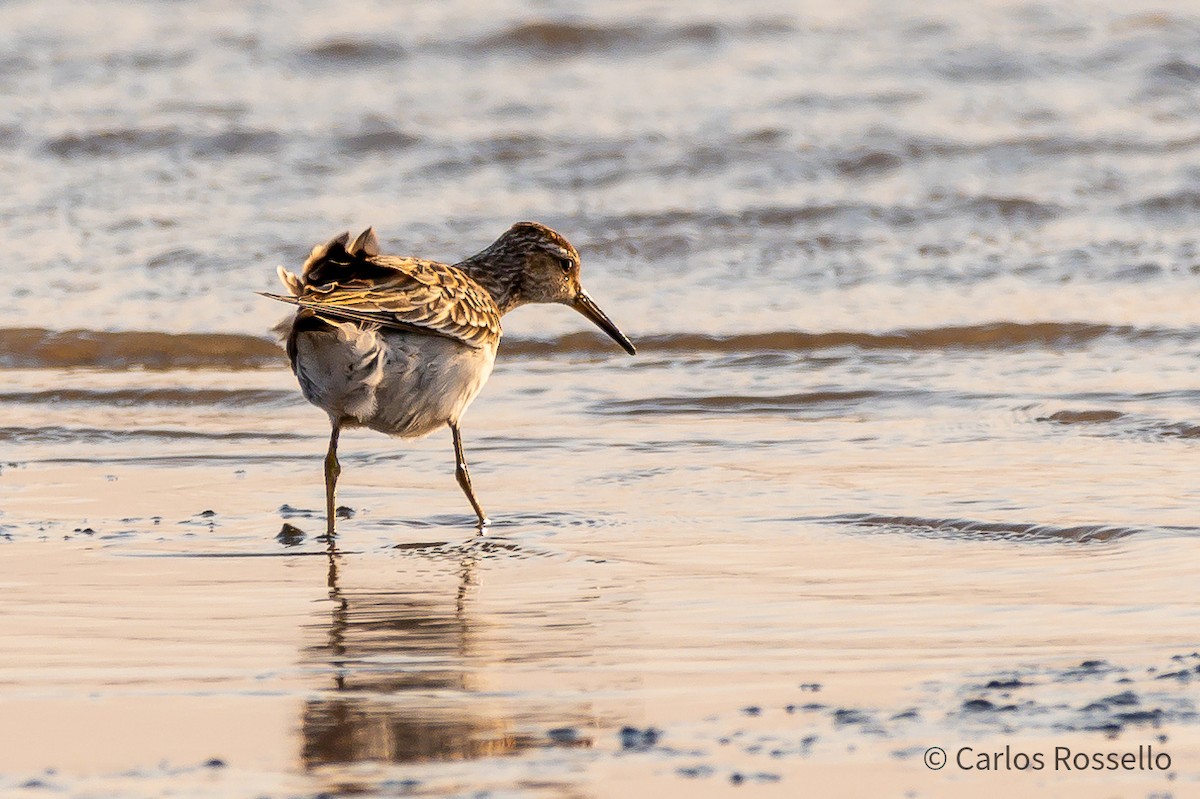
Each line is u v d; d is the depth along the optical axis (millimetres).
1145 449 12898
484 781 6520
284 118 26812
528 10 32625
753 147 25000
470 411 15008
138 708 7422
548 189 23703
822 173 24312
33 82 28812
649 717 7266
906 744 6863
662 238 21078
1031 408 14461
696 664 8047
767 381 15883
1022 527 10734
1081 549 10188
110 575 10039
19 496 12258
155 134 25609
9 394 15648
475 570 10133
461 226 21750
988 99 27875
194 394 15656
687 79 29312
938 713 7215
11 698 7574
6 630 8781
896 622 8703
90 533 11164
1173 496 11383
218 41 31031
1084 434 13508
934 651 8156
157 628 8836
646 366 16734
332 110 27438
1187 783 6441
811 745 6871
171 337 17125
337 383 10453
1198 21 31031
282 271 10195
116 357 17031
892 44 30641
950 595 9227
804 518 11242
